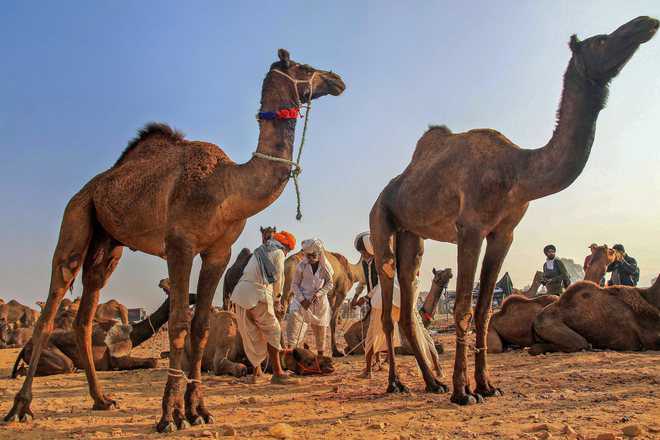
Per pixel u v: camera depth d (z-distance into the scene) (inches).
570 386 257.4
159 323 442.0
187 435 192.7
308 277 413.7
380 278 293.7
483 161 248.8
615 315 379.2
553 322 392.5
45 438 196.9
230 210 219.8
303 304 402.9
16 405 225.6
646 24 213.3
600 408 205.5
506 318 430.0
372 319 338.3
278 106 228.8
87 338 252.8
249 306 319.9
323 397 269.9
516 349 438.9
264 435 192.4
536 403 223.1
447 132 289.1
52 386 339.9
